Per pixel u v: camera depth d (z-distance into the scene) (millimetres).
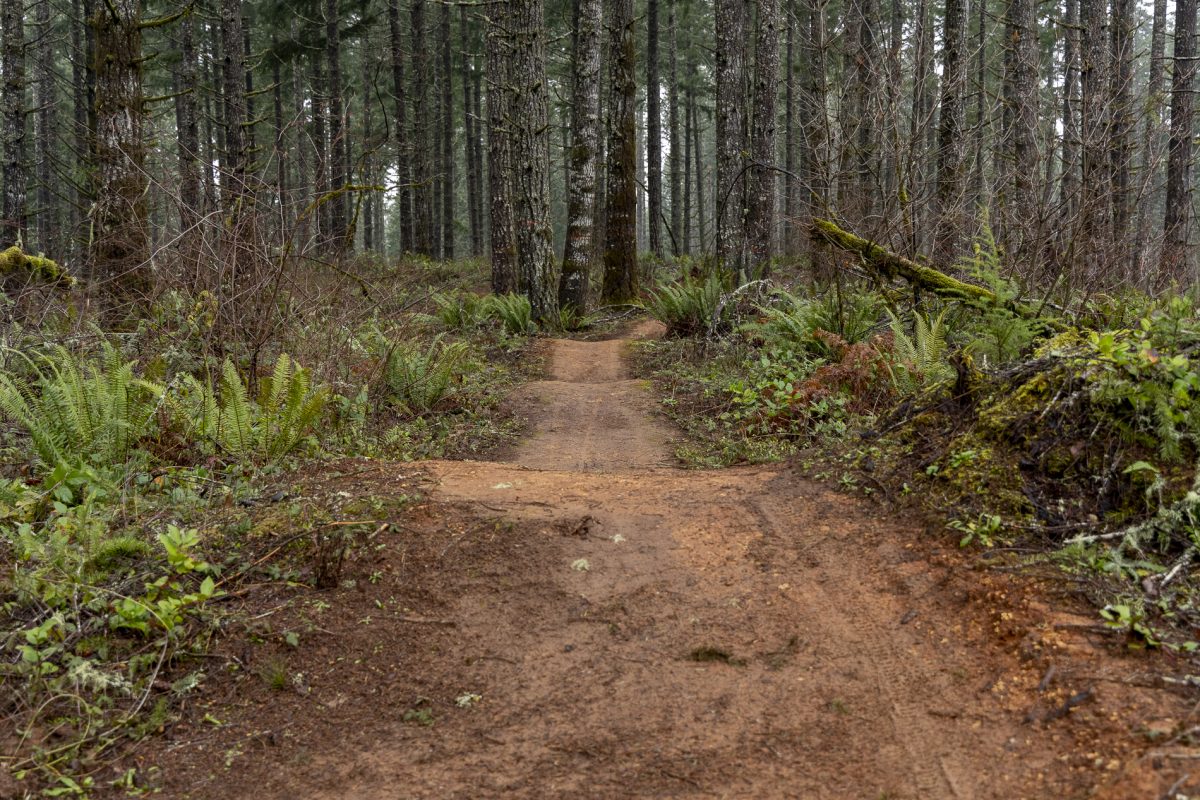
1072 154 9461
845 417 7219
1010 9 15164
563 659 3424
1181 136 13102
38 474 5098
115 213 9648
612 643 3516
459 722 3080
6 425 5855
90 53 20781
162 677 3336
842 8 15336
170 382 6156
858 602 3609
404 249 27734
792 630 3484
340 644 3547
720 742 2871
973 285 8117
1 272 9250
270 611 3732
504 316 15297
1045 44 26328
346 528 4367
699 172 43188
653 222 28781
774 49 16062
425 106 27703
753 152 16375
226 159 20094
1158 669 2801
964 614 3369
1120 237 9266
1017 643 3092
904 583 3664
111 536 4168
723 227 16688
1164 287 9586
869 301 9742
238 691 3281
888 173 11070
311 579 3980
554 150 51719
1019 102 11508
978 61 17297
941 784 2547
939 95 10531
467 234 47250
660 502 4934
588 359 13016
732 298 12391
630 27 17609
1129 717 2588
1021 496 3969
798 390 7625
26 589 3576
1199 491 3572
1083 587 3305
